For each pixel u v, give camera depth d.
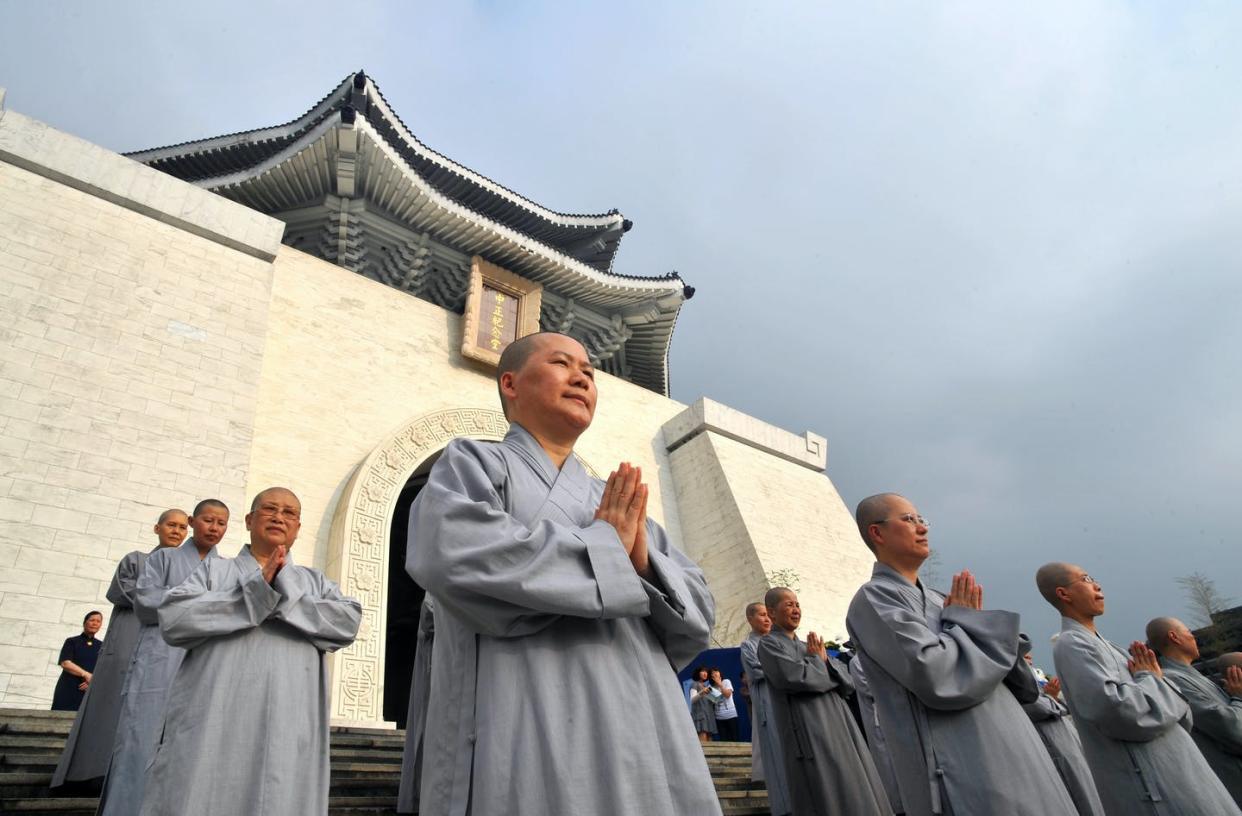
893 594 3.95
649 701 2.22
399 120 18.80
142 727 4.65
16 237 11.60
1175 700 4.45
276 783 3.56
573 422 2.78
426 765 2.25
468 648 2.28
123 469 10.68
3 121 12.39
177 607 3.73
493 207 21.27
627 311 21.58
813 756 5.57
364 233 17.80
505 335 18.25
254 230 14.54
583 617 2.22
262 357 13.34
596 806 1.94
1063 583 5.04
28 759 5.73
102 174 13.04
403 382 15.87
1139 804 4.25
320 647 4.16
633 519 2.38
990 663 3.56
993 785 3.37
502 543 2.15
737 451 20.77
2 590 8.98
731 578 18.16
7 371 10.45
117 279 12.29
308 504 13.09
